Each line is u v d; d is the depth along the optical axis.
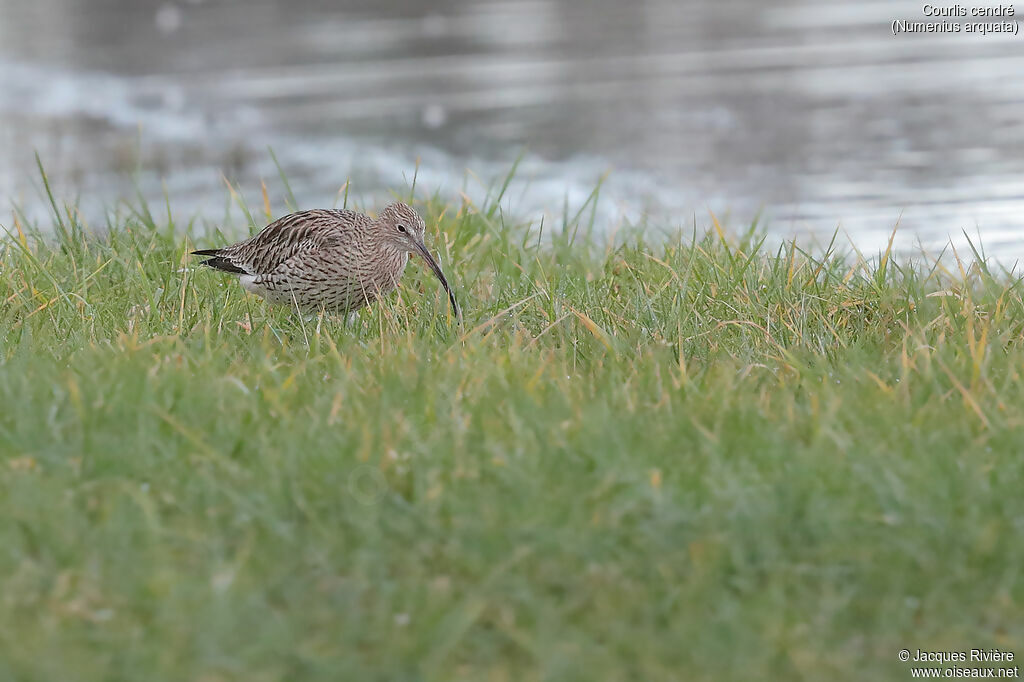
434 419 10.52
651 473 9.29
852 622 8.15
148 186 24.61
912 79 30.23
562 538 8.67
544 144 26.12
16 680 7.53
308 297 14.30
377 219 14.43
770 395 11.03
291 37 40.34
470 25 40.31
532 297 13.79
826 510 8.89
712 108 28.47
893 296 14.22
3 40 43.53
